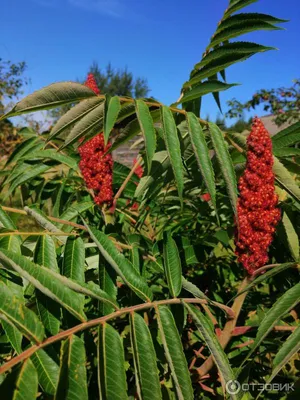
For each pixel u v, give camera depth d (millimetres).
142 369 972
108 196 2053
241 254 1424
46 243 1280
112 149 1585
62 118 1422
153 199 2332
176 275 1337
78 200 2348
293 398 1223
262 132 1359
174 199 2414
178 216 2664
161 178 1843
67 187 2430
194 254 1764
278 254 1915
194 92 1599
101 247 1193
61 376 874
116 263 1183
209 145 1805
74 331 976
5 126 9867
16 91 12484
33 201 2814
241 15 1707
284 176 1496
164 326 1095
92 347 1335
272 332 1714
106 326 1015
